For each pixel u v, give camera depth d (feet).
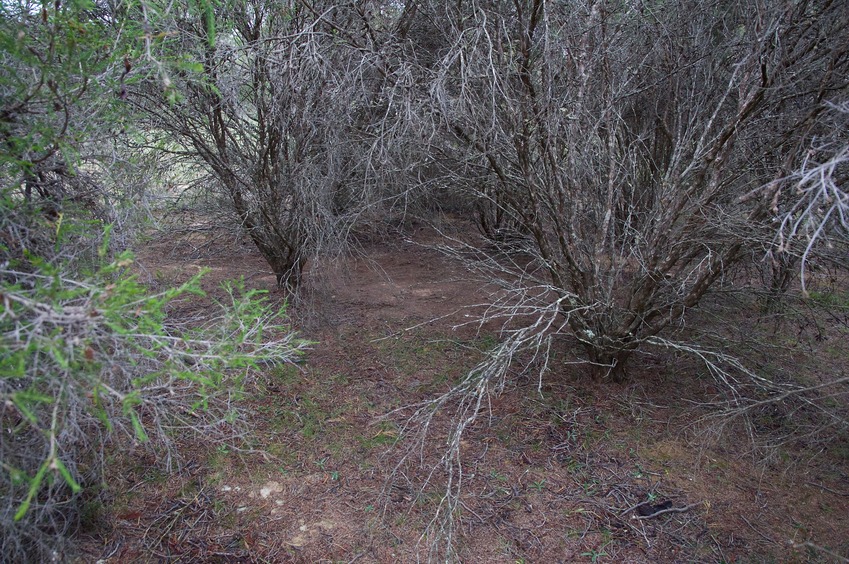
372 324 15.20
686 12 12.03
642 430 10.89
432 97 10.64
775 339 14.02
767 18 9.49
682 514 8.87
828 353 13.66
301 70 12.16
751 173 10.89
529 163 11.23
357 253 20.76
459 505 8.95
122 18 7.59
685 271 12.16
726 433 10.87
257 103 13.10
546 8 10.37
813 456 10.00
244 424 10.52
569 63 11.31
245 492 9.13
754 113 10.14
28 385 6.02
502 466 9.85
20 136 6.69
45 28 6.36
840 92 9.68
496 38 11.29
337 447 10.24
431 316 15.78
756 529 8.60
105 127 7.64
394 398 11.76
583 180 12.07
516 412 11.37
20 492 6.76
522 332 10.07
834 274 13.47
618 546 8.25
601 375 12.41
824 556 8.07
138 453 9.66
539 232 11.75
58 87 6.73
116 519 8.39
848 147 5.93
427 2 13.43
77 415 6.56
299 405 11.41
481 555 8.08
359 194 14.82
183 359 6.35
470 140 11.53
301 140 13.52
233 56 11.77
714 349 12.63
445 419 11.12
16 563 6.70
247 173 13.71
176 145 13.17
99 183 8.25
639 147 14.26
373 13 13.96
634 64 12.76
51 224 6.77
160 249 17.65
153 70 7.34
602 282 11.55
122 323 5.59
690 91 12.51
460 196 18.29
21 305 4.89
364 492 9.22
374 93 13.51
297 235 14.37
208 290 15.97
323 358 13.26
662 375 12.89
